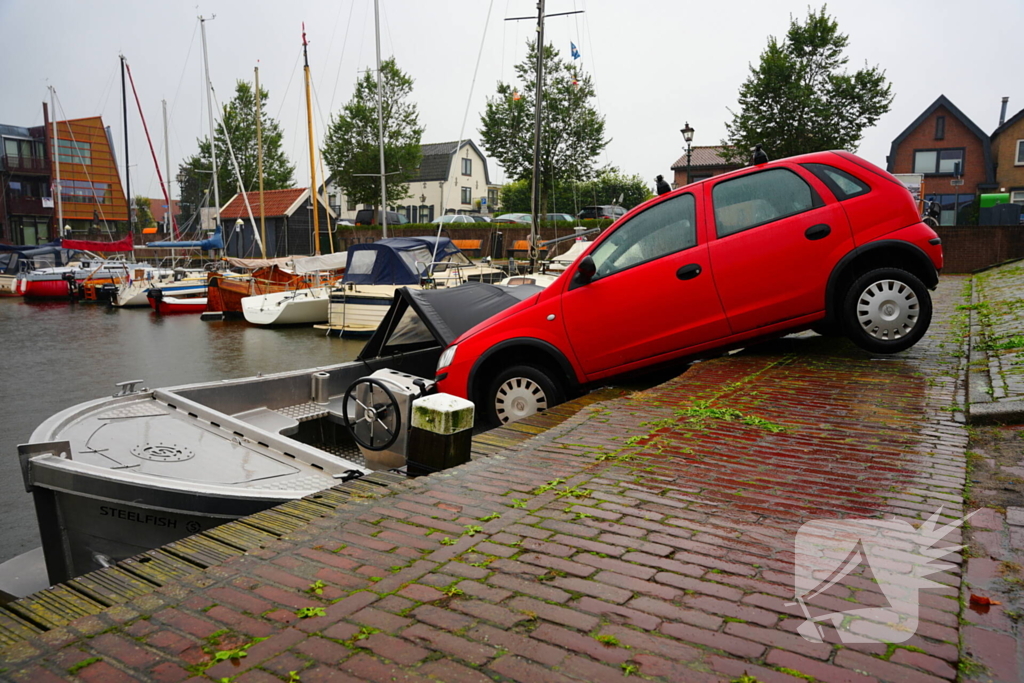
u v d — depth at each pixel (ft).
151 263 165.17
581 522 11.24
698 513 11.46
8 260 146.61
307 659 7.73
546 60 118.42
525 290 30.17
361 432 19.40
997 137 127.44
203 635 8.34
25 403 45.09
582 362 21.31
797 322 20.53
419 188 209.87
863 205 20.42
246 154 193.26
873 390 18.70
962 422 15.78
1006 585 8.85
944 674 7.14
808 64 97.66
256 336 79.77
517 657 7.64
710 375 21.39
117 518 16.01
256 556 10.44
